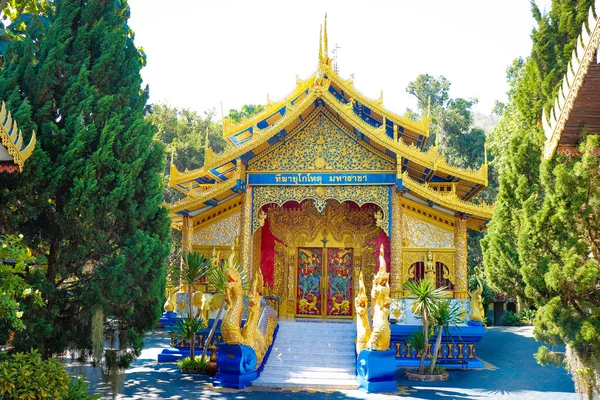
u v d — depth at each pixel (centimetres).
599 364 1043
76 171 1254
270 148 2266
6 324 1132
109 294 1267
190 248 2325
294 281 2552
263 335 1927
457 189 2631
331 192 2227
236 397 1547
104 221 1299
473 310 2105
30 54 1316
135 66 1484
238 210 2323
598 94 772
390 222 2170
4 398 926
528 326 3588
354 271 2522
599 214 1005
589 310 1066
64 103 1305
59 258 1277
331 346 1981
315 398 1551
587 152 903
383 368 1662
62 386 986
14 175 1188
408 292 2138
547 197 1109
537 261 1134
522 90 1382
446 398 1559
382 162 2198
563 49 1316
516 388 1709
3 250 997
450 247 2206
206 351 2022
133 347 1378
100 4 1442
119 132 1386
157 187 1438
